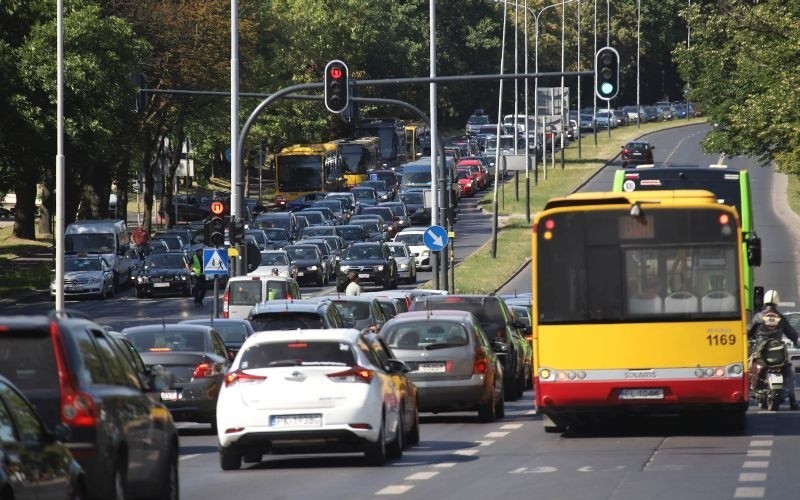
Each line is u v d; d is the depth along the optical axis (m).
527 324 100.88
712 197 58.25
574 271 58.22
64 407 33.66
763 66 154.88
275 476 49.00
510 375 83.12
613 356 57.84
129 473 35.94
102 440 33.91
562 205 58.38
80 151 168.50
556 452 54.62
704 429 62.25
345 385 50.22
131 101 168.25
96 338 36.62
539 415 72.50
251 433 50.00
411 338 67.19
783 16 155.50
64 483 30.25
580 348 58.06
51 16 164.75
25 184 174.62
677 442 57.19
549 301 58.34
